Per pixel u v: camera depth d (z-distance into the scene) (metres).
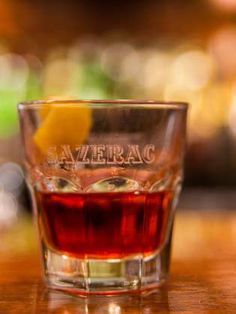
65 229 0.36
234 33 1.64
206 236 0.60
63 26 1.62
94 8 1.61
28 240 0.58
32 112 0.37
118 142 0.36
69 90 1.70
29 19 1.59
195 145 1.67
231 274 0.42
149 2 1.61
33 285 0.39
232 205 1.60
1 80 1.67
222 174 1.66
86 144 0.36
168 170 0.38
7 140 1.67
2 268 0.44
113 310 0.33
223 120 1.70
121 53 1.70
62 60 1.69
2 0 1.55
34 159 0.38
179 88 1.71
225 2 1.58
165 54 1.71
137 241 0.36
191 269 0.43
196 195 1.61
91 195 0.36
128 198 0.36
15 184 1.59
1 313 0.33
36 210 0.38
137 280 0.36
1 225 0.70
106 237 0.36
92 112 0.36
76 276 0.36
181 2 1.60
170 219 0.39
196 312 0.33
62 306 0.34
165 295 0.36
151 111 0.37
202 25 1.63
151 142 0.37
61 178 0.36
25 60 1.67
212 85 1.72
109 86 1.71
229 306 0.34
